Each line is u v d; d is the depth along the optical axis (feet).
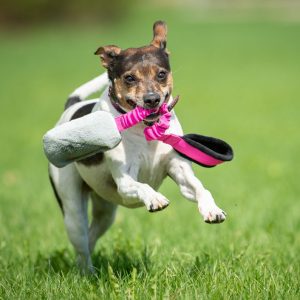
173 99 21.43
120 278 20.35
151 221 31.14
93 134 19.48
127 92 20.76
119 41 155.02
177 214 33.55
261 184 41.42
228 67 119.65
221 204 36.04
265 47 148.05
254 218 31.55
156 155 21.20
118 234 26.35
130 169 21.09
